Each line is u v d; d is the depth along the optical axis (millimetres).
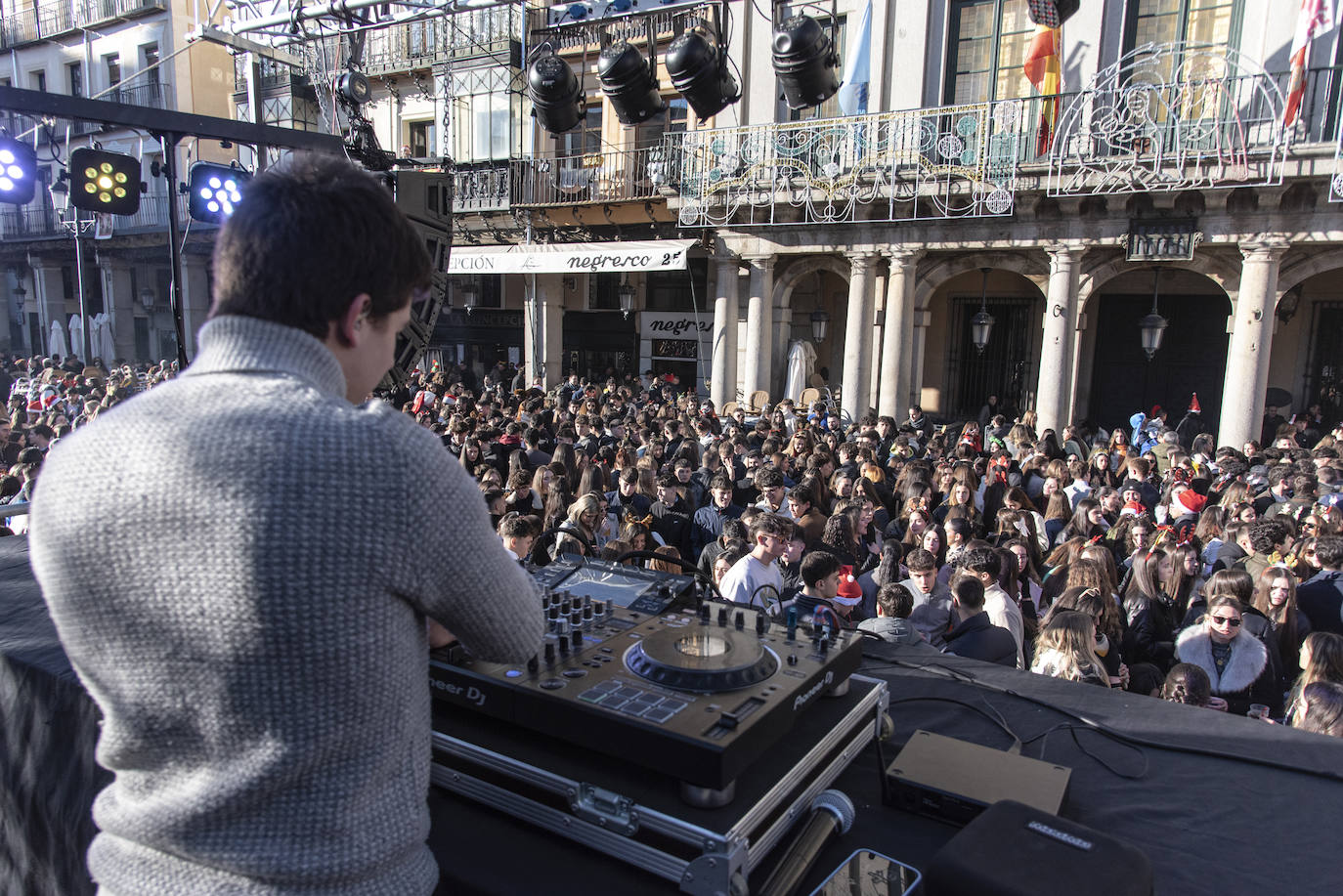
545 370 21219
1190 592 5340
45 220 28922
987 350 18531
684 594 2062
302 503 911
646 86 7824
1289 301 15180
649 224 18969
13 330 34656
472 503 1047
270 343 1030
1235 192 12172
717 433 11469
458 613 1062
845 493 7496
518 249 19609
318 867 954
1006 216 13844
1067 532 6832
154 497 923
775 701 1521
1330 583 5043
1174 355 17328
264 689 922
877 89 15648
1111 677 4582
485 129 20875
